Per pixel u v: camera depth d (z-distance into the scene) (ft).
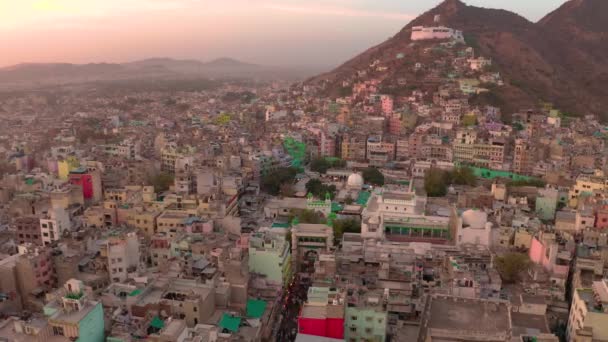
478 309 343.67
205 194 636.89
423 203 616.39
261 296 430.61
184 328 315.99
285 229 567.18
